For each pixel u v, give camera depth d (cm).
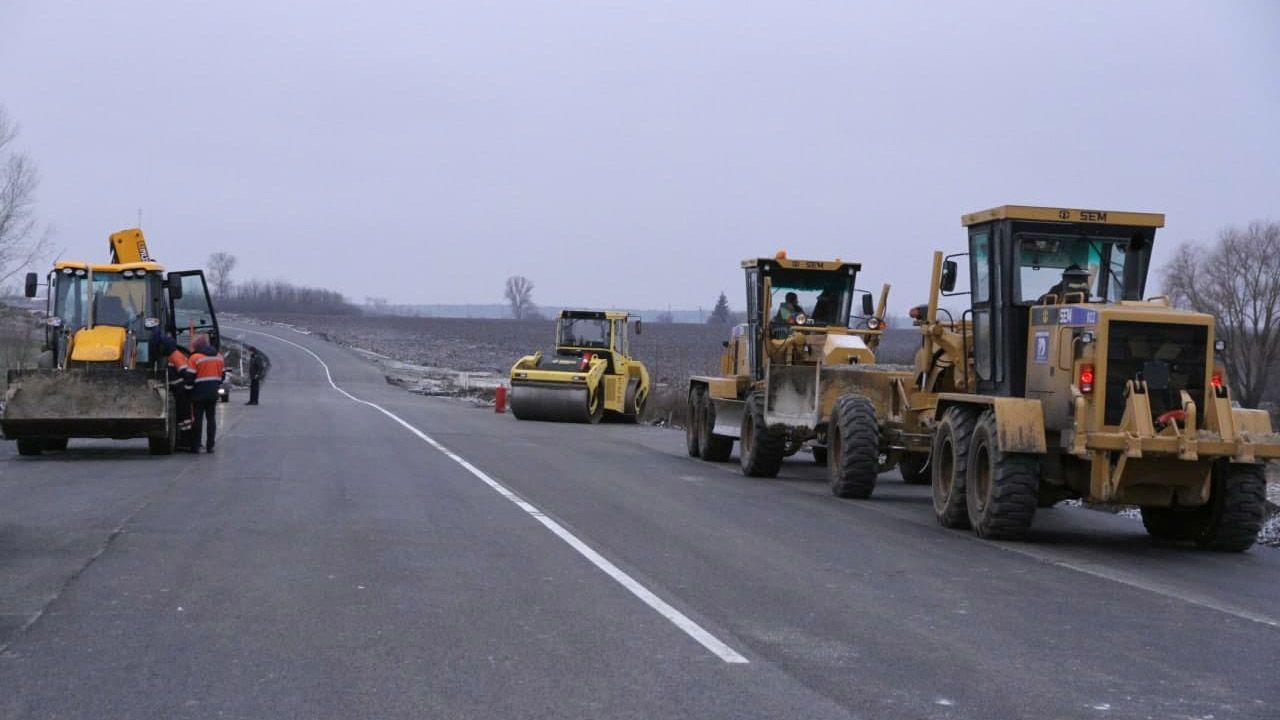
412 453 2133
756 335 2017
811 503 1564
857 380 1723
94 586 923
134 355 2133
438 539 1166
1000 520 1253
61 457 2022
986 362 1408
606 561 1067
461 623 820
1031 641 809
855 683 691
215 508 1362
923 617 875
